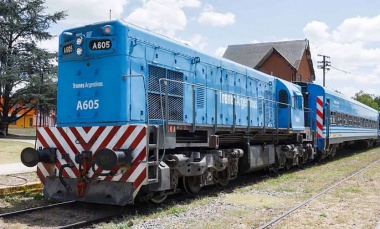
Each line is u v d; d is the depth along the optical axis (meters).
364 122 28.06
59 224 6.56
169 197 8.94
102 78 7.55
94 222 6.60
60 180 7.33
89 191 7.18
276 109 13.06
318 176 12.73
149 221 6.59
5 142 24.72
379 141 35.75
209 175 9.19
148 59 7.96
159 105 8.16
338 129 19.88
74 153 7.46
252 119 11.60
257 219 6.73
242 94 11.38
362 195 9.25
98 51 7.52
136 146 6.89
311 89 16.94
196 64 9.41
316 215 7.16
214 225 6.28
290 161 14.28
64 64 8.08
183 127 8.29
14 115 34.56
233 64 11.16
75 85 7.89
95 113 7.60
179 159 7.70
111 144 7.11
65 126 7.95
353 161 18.64
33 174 11.94
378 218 6.97
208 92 9.64
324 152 17.75
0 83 32.22
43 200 8.62
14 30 34.28
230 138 10.55
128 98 7.39
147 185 7.15
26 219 6.85
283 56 43.41
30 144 23.64
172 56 8.66
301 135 14.57
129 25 7.61
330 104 18.36
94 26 7.69
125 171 6.93
